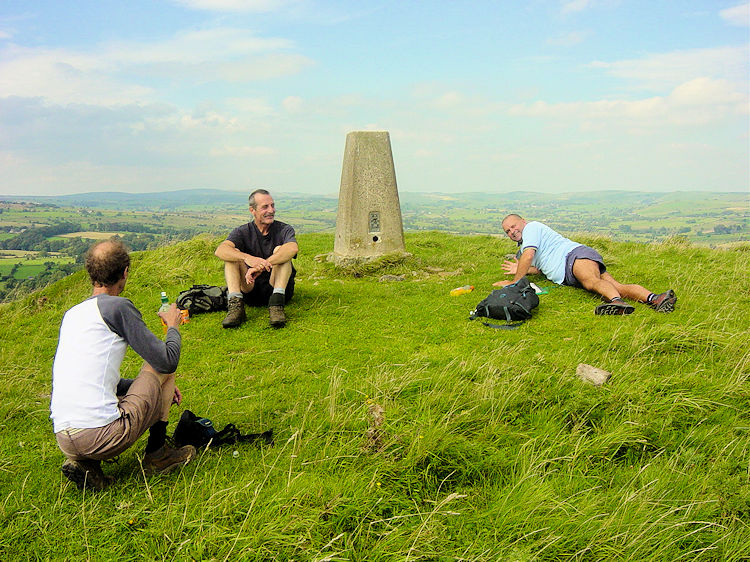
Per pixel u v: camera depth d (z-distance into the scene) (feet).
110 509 11.17
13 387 18.17
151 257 39.19
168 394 12.57
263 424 14.66
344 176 34.58
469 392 15.44
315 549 10.03
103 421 10.85
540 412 14.66
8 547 10.23
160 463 12.38
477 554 10.22
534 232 26.07
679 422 14.29
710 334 18.29
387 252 34.40
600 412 14.71
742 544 10.58
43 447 14.02
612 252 36.47
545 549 10.41
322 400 15.51
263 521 10.47
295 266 35.68
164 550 10.03
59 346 11.18
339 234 35.37
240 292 24.18
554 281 26.43
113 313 11.04
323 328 22.79
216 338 22.31
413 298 26.96
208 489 11.53
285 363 19.06
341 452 12.82
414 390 15.94
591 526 10.81
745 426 13.91
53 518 10.97
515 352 18.16
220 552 9.86
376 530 10.72
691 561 10.30
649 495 11.75
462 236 49.01
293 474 12.00
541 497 11.36
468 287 27.58
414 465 12.38
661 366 17.06
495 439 13.70
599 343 18.76
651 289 25.96
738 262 31.37
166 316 12.78
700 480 12.28
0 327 26.86
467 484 12.37
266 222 24.29
